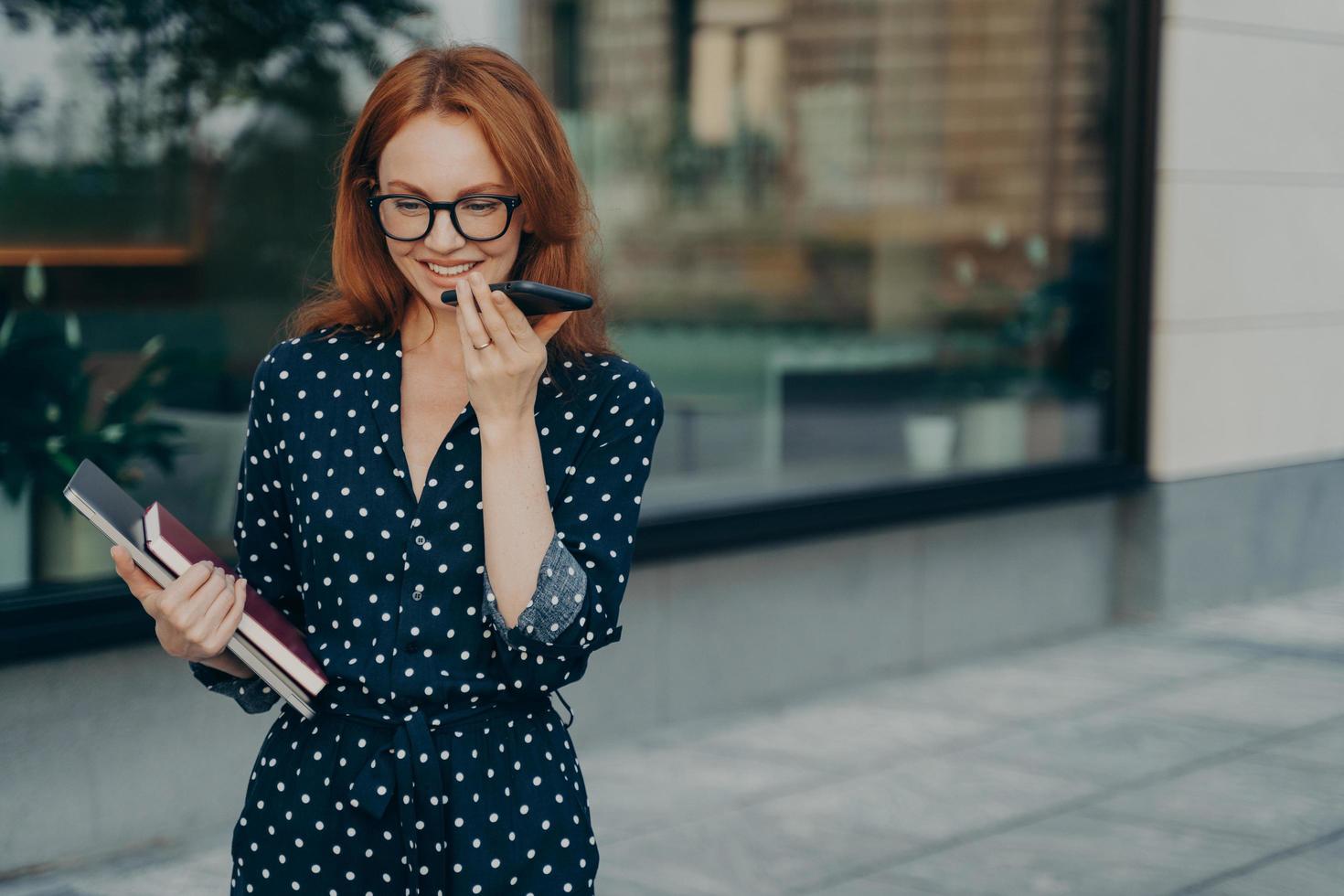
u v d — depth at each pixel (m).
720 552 5.01
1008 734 4.88
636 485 1.66
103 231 3.92
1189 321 6.40
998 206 6.11
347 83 4.30
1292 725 5.01
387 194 1.57
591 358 1.69
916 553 5.63
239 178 4.10
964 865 3.76
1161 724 5.00
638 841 3.92
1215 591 6.68
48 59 3.80
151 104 3.96
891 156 5.89
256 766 1.68
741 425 5.46
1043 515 6.05
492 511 1.49
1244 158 6.52
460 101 1.54
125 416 3.98
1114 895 3.57
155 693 3.82
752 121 5.59
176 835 3.87
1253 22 6.47
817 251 5.70
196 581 1.49
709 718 5.02
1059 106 6.19
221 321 4.11
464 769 1.59
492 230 1.57
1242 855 3.85
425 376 1.66
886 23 5.85
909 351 5.87
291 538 1.70
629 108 5.29
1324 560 7.14
